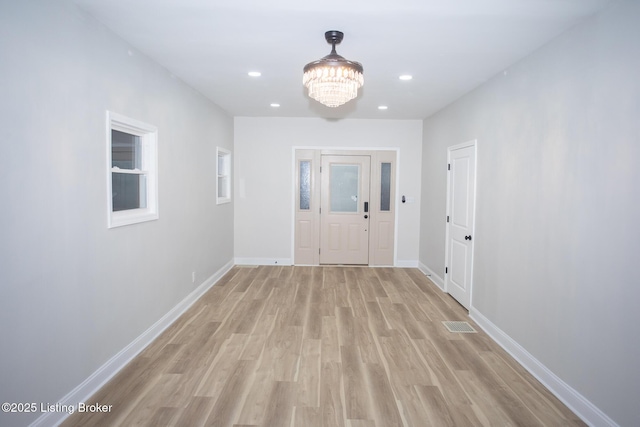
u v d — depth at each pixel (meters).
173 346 2.93
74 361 2.09
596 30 2.06
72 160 2.06
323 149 5.87
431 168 5.32
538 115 2.62
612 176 1.92
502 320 3.08
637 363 1.76
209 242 4.59
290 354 2.82
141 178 3.06
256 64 3.17
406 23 2.32
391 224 5.95
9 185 1.64
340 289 4.63
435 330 3.35
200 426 1.96
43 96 1.83
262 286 4.71
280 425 1.99
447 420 2.05
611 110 1.94
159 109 3.17
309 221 5.95
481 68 3.14
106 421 1.99
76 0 2.03
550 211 2.46
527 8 2.07
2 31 1.59
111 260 2.46
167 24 2.36
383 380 2.47
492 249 3.29
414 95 4.16
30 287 1.77
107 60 2.39
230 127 5.61
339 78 2.15
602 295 1.98
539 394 2.34
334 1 2.06
